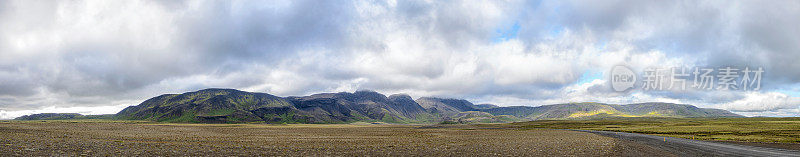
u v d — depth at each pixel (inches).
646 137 4224.9
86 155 1507.1
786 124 7116.1
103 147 1855.3
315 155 1717.5
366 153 1850.4
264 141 2748.5
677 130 5959.6
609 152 2073.1
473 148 2206.0
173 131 4771.2
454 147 2274.9
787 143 3157.0
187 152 1718.8
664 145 2790.4
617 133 5669.3
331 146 2269.9
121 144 2096.5
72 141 2215.8
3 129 3659.0
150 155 1578.5
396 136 4042.8
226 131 5167.3
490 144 2598.4
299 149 1998.0
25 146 1743.4
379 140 3110.2
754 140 3535.9
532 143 2765.7
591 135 4749.0
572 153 1978.3
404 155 1786.4
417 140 3164.4
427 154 1840.6
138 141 2448.3
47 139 2327.8
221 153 1704.0
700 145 2844.5
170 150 1798.7
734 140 3558.1
